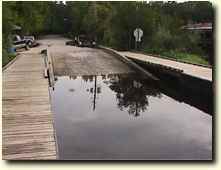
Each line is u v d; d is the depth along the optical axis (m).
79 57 23.31
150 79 16.88
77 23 58.53
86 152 7.12
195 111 10.99
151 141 7.89
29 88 11.19
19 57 22.67
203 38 24.84
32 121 7.62
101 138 8.08
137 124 9.36
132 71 19.14
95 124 9.33
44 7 49.69
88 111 10.84
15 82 12.33
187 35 25.52
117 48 27.95
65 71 18.78
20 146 6.20
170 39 24.55
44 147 6.18
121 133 8.52
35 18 43.00
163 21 27.19
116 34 28.42
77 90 14.35
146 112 10.83
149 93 14.20
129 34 27.06
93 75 18.20
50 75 14.57
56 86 15.18
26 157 5.77
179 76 13.66
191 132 8.59
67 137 8.15
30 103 9.20
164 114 10.60
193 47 24.30
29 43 35.25
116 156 6.95
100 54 25.09
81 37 44.69
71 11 68.94
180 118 10.07
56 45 38.88
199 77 11.89
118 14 28.31
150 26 26.16
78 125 9.20
